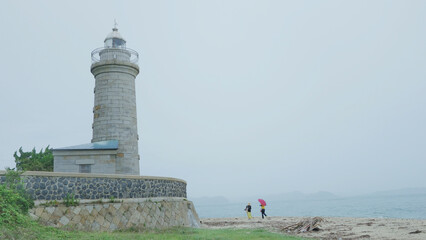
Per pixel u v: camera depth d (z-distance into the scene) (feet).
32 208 53.67
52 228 50.03
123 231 62.75
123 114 103.50
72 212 58.54
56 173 59.31
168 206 79.92
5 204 46.29
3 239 38.75
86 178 63.67
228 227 93.66
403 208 306.35
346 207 400.67
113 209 65.31
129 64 106.63
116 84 104.68
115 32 113.50
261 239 57.52
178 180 91.45
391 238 65.92
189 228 76.69
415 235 68.64
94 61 109.29
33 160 128.36
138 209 70.33
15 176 53.26
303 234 77.10
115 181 68.74
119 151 99.81
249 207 139.13
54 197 58.29
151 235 54.95
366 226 91.50
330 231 81.66
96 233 52.65
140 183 74.23
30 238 41.81
